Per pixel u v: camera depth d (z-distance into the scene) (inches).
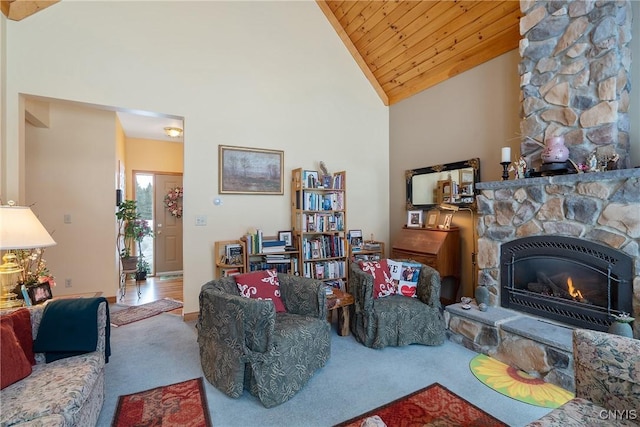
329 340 101.0
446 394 84.3
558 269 104.5
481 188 123.6
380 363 101.1
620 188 89.0
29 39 114.9
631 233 87.0
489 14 130.3
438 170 162.7
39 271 105.7
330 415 76.2
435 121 167.3
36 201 157.4
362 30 172.9
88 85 123.1
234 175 150.3
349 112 184.2
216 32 147.5
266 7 159.5
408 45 163.3
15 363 61.8
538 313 107.0
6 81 111.5
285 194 163.3
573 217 98.7
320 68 175.2
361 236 183.8
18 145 112.9
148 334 126.1
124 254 203.9
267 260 149.4
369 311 112.5
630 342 54.3
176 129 209.6
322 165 165.0
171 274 252.2
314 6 173.2
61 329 72.7
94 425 69.7
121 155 204.5
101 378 76.7
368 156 190.7
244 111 153.5
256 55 156.9
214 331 88.4
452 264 148.4
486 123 142.6
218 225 147.1
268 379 79.6
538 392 84.6
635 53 99.7
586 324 95.3
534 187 108.5
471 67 148.6
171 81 137.7
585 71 101.0
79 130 165.6
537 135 113.0
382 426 34.3
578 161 102.4
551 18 108.6
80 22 122.2
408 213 176.4
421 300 119.6
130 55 130.3
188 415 76.1
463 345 113.5
